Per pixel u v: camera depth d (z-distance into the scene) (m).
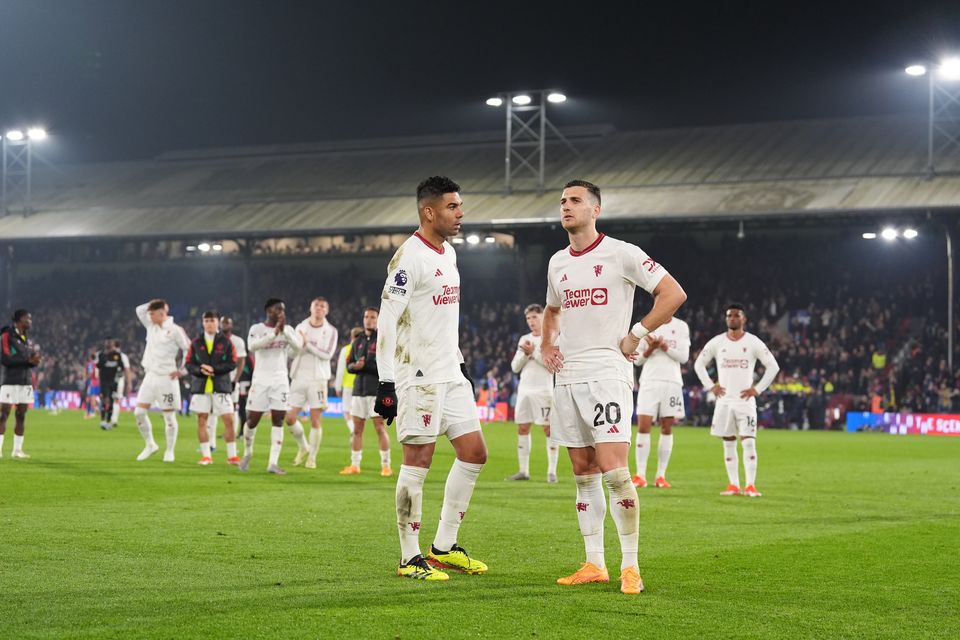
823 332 38.75
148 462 16.25
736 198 36.50
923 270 38.84
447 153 47.91
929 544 8.65
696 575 7.11
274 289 47.50
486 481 14.35
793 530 9.48
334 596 6.08
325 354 16.23
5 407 16.83
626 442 6.73
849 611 5.95
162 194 48.06
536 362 14.54
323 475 14.70
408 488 6.94
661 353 14.34
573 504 11.33
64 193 50.22
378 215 40.88
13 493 11.57
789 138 41.72
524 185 41.47
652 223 36.44
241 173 49.62
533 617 5.63
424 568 6.82
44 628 5.18
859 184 35.84
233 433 16.48
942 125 39.28
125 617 5.44
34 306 51.47
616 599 6.19
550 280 7.19
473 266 45.38
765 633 5.37
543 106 40.06
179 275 49.38
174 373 16.55
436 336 7.10
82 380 45.09
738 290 40.94
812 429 36.06
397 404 7.11
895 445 25.30
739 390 12.98
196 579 6.55
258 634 5.11
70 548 7.73
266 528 9.01
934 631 5.47
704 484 14.53
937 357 36.56
